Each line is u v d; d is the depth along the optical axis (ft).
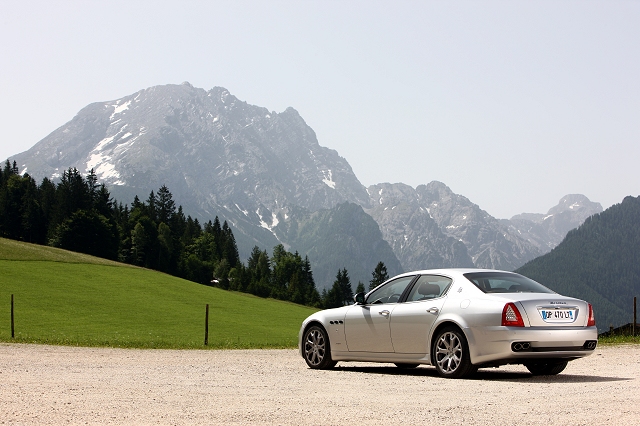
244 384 32.83
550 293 35.91
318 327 42.73
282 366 44.78
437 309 36.14
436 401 26.37
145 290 328.08
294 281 635.25
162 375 37.45
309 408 24.82
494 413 23.24
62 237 496.23
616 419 21.61
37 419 22.26
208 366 44.47
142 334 187.93
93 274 344.90
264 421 22.03
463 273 37.24
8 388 30.40
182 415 23.26
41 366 43.24
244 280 611.06
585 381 33.73
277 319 293.02
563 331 33.50
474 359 34.14
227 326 246.06
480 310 34.27
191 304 308.19
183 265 572.10
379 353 38.93
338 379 35.24
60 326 202.28
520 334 32.94
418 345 36.91
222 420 22.25
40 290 285.64
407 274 39.88
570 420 21.57
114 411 24.11
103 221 518.78
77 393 28.94
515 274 38.22
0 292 270.67
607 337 78.28
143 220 561.02
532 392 28.68
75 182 586.86
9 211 531.09
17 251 364.58
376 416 22.91
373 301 40.65
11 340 85.81
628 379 34.63
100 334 174.70
